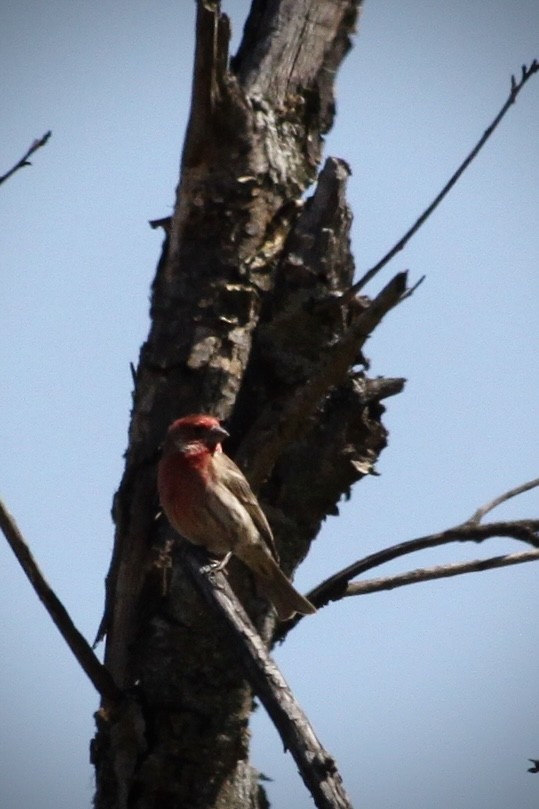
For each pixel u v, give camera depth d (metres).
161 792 10.55
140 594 11.13
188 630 10.83
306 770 7.64
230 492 11.00
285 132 11.90
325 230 11.45
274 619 11.57
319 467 11.31
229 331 11.33
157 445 11.34
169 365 11.36
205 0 10.61
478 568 11.47
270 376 11.38
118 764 10.63
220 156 11.45
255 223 11.49
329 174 11.54
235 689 10.80
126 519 11.40
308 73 12.16
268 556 11.27
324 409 11.34
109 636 11.23
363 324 9.70
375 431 11.44
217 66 10.97
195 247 11.49
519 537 11.40
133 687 10.84
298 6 12.36
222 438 11.08
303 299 11.35
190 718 10.69
